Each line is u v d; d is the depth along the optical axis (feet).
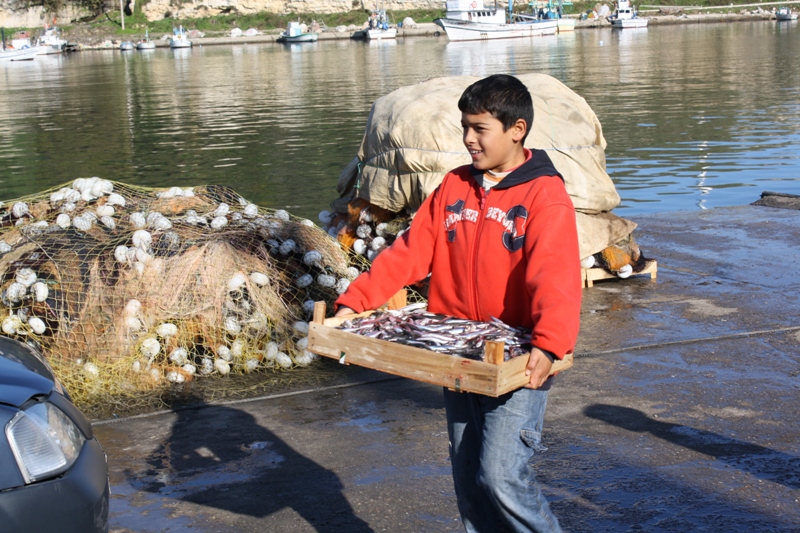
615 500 12.51
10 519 8.87
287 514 12.36
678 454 13.80
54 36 276.00
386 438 14.66
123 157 62.13
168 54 238.89
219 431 15.17
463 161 21.25
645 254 27.04
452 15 279.69
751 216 31.89
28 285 17.79
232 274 18.48
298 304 19.13
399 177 22.15
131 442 14.83
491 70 142.31
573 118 22.75
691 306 21.38
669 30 269.44
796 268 24.53
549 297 8.58
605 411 15.44
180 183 51.13
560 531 9.50
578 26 298.76
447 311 9.94
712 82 105.09
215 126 78.79
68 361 17.19
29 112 96.99
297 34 278.05
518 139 9.38
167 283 18.11
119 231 19.54
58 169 57.67
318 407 16.11
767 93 89.71
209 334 18.04
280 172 53.83
